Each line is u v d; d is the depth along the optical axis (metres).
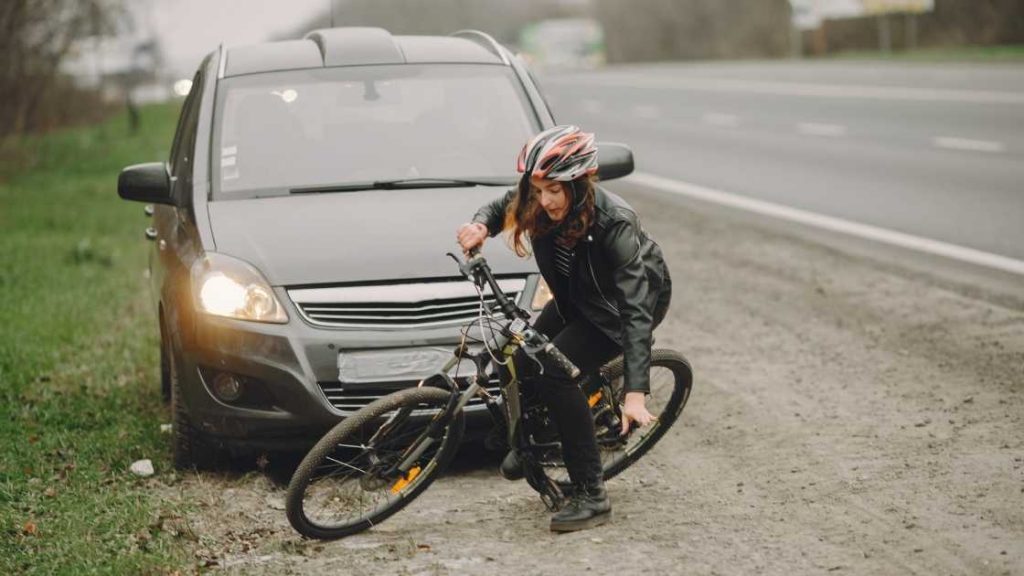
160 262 7.24
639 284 5.20
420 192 7.01
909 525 5.39
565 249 5.27
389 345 6.16
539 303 6.34
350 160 7.20
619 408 6.04
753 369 8.14
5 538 5.68
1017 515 5.41
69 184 21.52
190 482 6.54
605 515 5.64
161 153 25.00
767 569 5.02
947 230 12.09
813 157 17.92
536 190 5.13
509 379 5.54
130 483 6.49
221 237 6.57
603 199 5.21
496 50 8.04
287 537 5.70
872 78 30.03
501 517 5.86
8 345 9.63
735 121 23.78
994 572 4.86
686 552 5.26
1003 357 7.94
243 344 6.17
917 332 8.67
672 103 28.83
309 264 6.33
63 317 10.80
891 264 10.78
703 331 9.18
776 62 41.44
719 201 14.88
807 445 6.59
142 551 5.49
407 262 6.32
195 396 6.34
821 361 8.20
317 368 6.14
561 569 5.14
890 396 7.34
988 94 23.84
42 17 24.97
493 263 6.37
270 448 6.28
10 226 16.69
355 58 7.76
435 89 7.61
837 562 5.05
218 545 5.60
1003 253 10.93
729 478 6.21
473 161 7.24
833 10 50.84
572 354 5.45
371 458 5.64
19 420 7.72
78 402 8.12
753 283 10.54
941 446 6.40
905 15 46.78
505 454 6.81
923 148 17.78
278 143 7.27
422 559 5.35
